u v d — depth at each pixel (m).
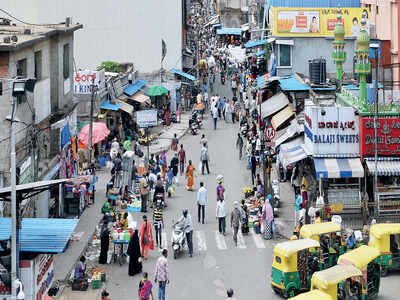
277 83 49.56
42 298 21.70
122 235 27.39
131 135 52.47
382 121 30.98
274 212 33.78
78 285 24.58
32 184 20.81
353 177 31.61
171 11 69.56
